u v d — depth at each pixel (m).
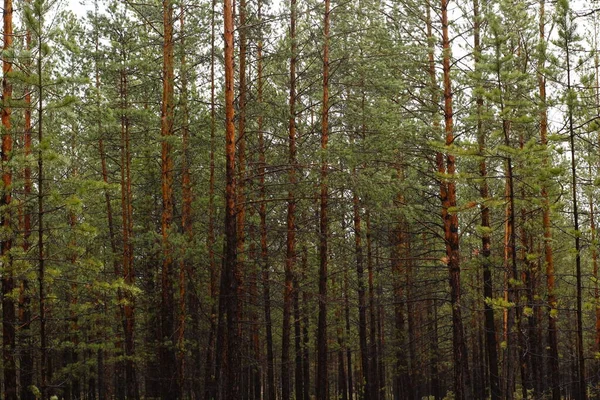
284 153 16.72
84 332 17.97
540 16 14.80
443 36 14.30
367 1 14.22
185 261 16.02
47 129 13.59
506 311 13.68
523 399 16.69
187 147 15.95
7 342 11.38
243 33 14.20
